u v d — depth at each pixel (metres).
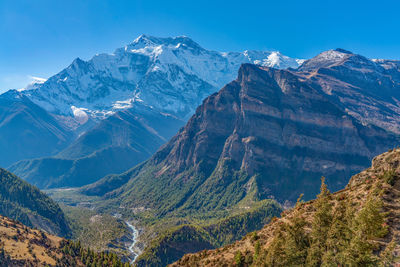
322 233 67.75
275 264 71.38
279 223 95.00
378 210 59.81
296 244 71.25
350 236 61.38
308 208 86.88
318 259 64.69
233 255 95.50
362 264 55.47
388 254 53.06
